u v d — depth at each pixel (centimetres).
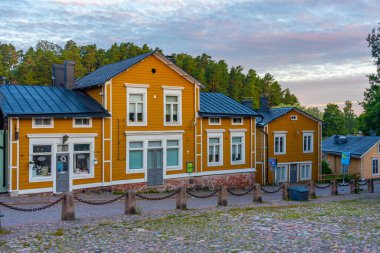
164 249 1222
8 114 2442
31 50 11725
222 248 1225
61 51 12106
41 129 2588
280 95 11944
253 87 10944
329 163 5359
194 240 1341
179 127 3198
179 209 2109
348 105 13738
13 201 2327
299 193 2650
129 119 2973
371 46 3825
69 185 2698
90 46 10919
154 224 1650
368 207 2267
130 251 1201
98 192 2811
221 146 3441
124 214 1920
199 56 11625
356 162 5022
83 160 2781
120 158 2920
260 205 2367
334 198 2906
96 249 1227
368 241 1291
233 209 2123
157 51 3031
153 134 3064
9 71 9181
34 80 7850
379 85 3925
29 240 1352
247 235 1408
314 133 4484
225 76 10725
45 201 2370
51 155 2642
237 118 3541
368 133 5531
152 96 3064
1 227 1554
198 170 3297
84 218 1795
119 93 2914
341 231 1466
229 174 3475
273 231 1474
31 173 2559
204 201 2622
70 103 2816
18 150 2508
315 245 1243
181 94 3209
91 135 2786
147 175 3042
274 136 4172
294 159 4322
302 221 1697
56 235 1428
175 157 3209
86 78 3250
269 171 4125
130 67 2930
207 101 3609
